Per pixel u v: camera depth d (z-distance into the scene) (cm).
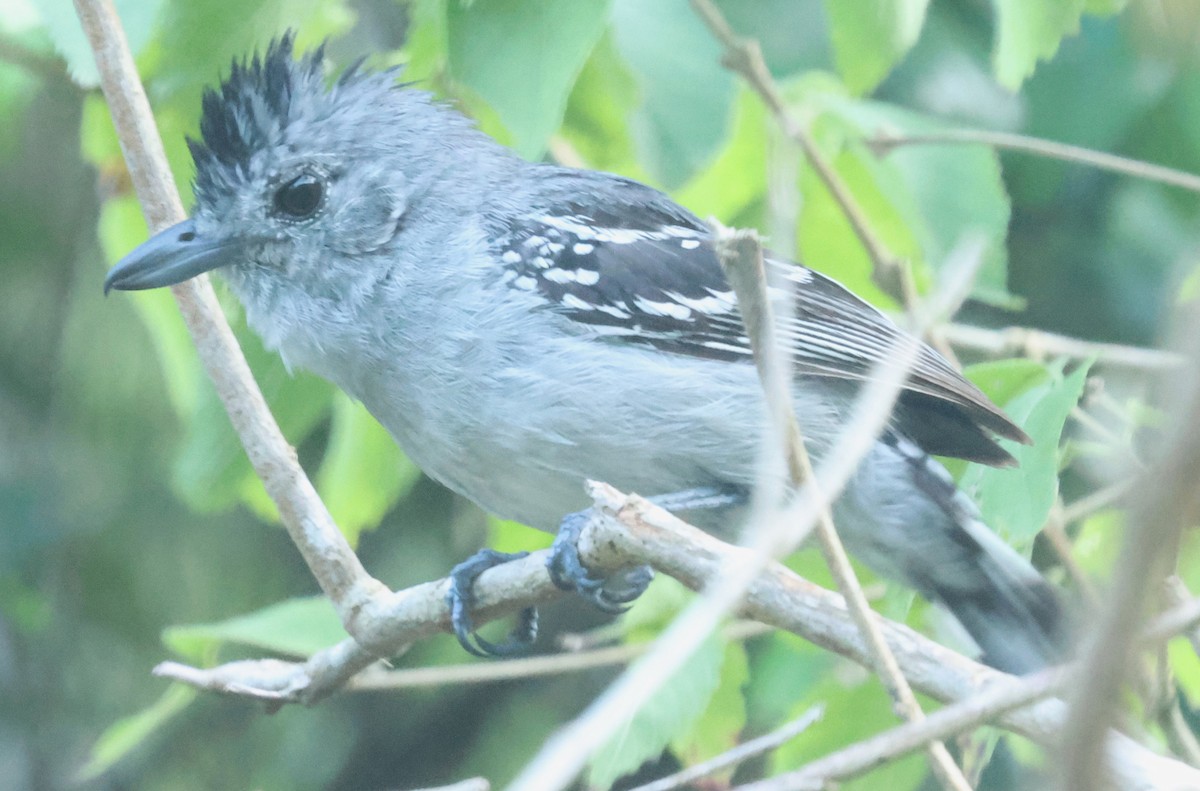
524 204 898
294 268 885
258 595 1379
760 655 1090
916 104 1135
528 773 417
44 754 1395
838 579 557
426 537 1347
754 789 515
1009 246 1199
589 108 980
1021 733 540
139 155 856
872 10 786
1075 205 1182
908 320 888
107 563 1362
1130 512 344
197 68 841
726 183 976
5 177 1360
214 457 916
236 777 1427
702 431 836
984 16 1160
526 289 857
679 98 967
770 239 857
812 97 951
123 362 1357
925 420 902
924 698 891
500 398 841
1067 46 1102
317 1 881
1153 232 1161
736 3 1064
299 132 891
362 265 880
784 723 923
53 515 1356
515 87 687
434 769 1430
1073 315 1195
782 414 552
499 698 1429
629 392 831
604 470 844
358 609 777
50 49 961
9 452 1376
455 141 923
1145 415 834
